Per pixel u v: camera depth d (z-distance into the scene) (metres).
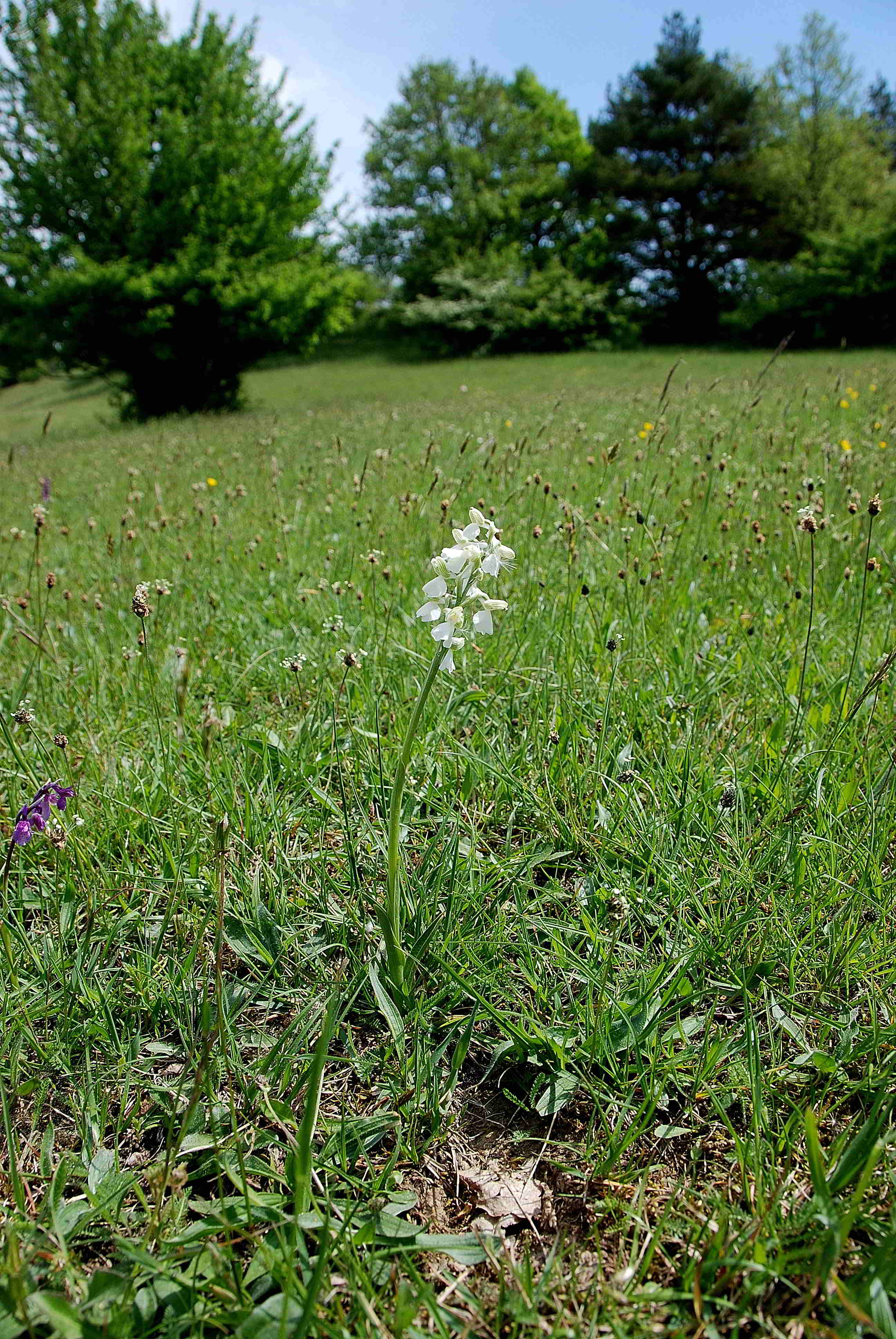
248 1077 1.77
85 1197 1.56
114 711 3.20
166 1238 1.47
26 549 5.84
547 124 51.84
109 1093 1.80
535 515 4.64
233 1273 1.37
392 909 1.85
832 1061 1.68
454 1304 1.41
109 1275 1.35
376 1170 1.63
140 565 4.85
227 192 20.95
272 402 24.80
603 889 2.11
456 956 2.01
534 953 2.03
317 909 2.20
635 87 42.91
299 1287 1.34
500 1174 1.64
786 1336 1.30
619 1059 1.80
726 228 41.94
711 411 7.98
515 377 26.02
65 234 21.09
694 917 2.11
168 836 2.42
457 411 12.59
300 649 3.46
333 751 2.68
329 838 2.48
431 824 2.47
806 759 2.50
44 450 14.51
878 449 5.73
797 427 7.16
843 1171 1.43
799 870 2.08
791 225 40.09
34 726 2.80
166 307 20.00
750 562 3.94
